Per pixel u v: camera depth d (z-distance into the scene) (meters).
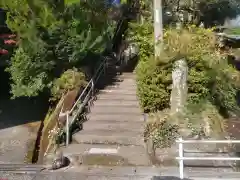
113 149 8.83
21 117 14.11
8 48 13.55
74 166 8.21
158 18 10.25
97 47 11.52
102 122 10.30
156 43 9.90
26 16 10.91
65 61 11.84
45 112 14.44
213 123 8.80
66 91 11.48
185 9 15.06
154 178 6.11
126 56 15.89
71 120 9.88
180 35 9.83
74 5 10.91
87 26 11.17
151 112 9.84
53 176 7.37
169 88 9.66
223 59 10.12
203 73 9.41
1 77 15.67
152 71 9.77
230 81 10.02
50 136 10.30
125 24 16.81
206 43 9.91
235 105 10.35
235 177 7.12
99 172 7.66
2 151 11.62
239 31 16.77
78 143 9.47
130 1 16.75
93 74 13.00
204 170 7.74
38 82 11.85
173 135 8.49
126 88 12.60
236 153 8.20
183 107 8.97
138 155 8.41
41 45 11.05
